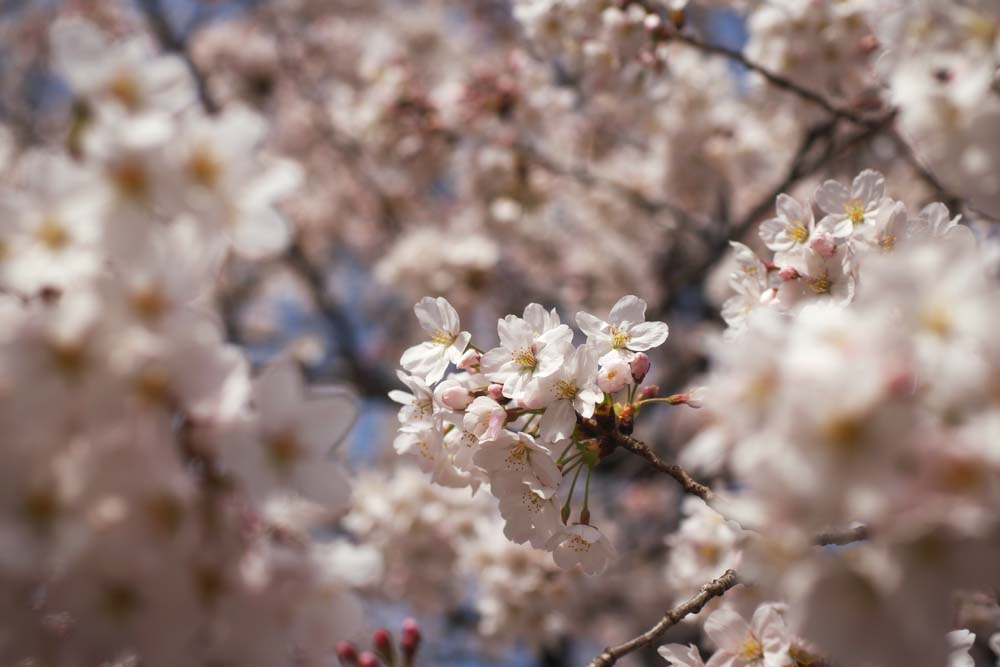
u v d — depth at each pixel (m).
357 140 1.72
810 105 1.13
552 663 1.51
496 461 0.85
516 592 1.08
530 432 0.86
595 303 1.79
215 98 2.11
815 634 0.73
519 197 1.47
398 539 1.13
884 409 0.71
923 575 0.72
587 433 0.85
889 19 0.81
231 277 1.97
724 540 0.96
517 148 1.40
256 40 2.25
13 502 0.72
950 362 0.71
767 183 1.65
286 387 0.75
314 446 0.76
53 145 1.78
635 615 1.49
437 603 1.17
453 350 0.87
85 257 0.74
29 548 0.72
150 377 0.73
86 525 0.72
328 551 0.77
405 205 1.98
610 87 1.12
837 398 0.71
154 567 0.73
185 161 0.75
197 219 0.74
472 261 1.55
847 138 1.18
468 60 1.96
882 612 0.73
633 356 0.86
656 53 1.08
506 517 0.85
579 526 0.85
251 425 0.74
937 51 0.80
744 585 0.86
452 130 1.41
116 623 0.73
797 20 1.07
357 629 0.77
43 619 0.74
